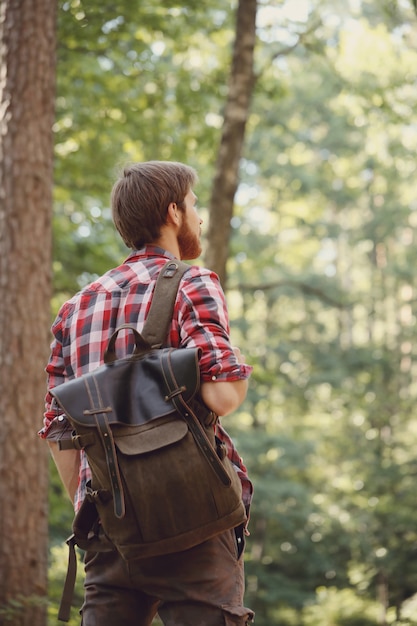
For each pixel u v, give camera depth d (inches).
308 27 393.7
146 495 64.7
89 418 65.9
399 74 432.8
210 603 67.0
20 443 217.0
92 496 66.6
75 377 73.4
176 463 64.8
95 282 75.3
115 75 392.8
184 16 395.9
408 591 768.9
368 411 912.3
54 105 229.9
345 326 1132.5
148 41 406.6
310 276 1066.1
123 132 406.3
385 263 1137.4
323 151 1131.9
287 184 1008.2
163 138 414.6
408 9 412.8
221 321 69.0
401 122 439.2
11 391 217.3
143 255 74.9
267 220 1046.4
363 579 770.8
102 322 72.7
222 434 73.5
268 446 888.9
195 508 64.9
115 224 76.7
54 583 305.4
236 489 66.4
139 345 68.1
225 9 387.5
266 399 938.1
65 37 346.3
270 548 942.4
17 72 223.3
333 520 853.2
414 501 765.3
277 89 419.2
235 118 339.0
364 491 799.7
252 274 955.3
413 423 891.4
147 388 66.4
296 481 1015.0
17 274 219.9
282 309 1135.6
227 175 335.3
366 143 1007.6
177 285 70.5
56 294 392.5
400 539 764.6
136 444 65.1
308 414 1031.6
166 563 67.6
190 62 453.1
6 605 212.2
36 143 223.6
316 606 833.5
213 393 66.6
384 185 1019.9
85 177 405.4
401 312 1144.2
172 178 75.5
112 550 69.0
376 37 436.5
